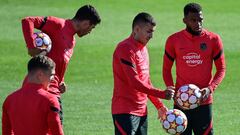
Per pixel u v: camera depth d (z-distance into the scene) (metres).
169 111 32.28
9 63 62.41
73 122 43.31
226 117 44.69
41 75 25.92
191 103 32.84
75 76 57.59
